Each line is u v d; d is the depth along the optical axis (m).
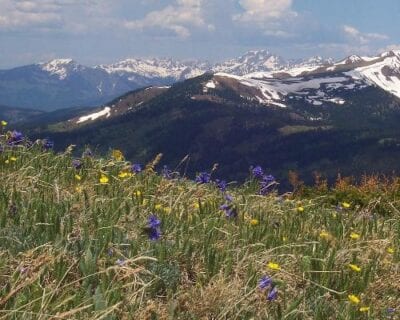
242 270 6.68
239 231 8.05
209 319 5.43
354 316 5.91
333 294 6.57
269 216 9.68
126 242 6.74
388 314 6.20
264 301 5.69
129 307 5.07
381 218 11.80
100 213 7.65
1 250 5.84
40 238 6.38
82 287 5.33
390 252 8.30
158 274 5.95
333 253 7.14
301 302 6.02
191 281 6.25
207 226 8.00
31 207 7.34
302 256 7.36
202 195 10.31
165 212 8.40
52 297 4.87
